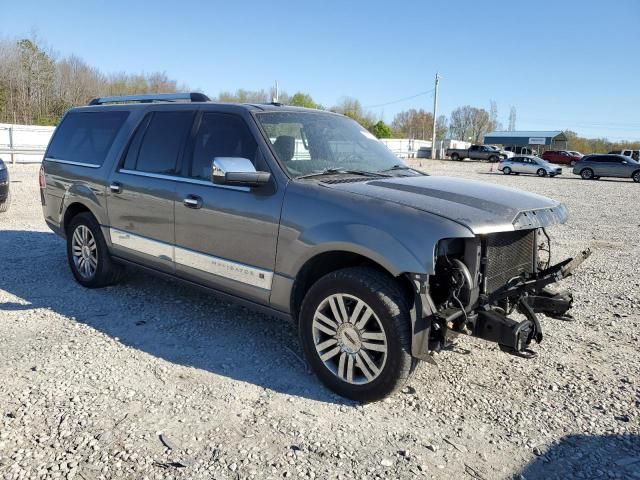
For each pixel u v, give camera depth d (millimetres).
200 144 4367
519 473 2770
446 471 2762
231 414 3223
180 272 4473
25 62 49375
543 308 3867
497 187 4023
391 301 3188
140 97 5383
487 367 3975
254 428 3082
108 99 5801
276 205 3703
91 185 5270
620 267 7312
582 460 2889
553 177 33344
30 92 50156
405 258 3080
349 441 2988
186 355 4023
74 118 5945
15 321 4590
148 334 4398
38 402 3266
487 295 3426
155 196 4551
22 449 2805
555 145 69375
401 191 3574
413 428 3143
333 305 3451
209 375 3717
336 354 3475
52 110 51125
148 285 5723
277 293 3750
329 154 4246
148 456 2789
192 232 4270
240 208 3885
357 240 3254
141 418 3139
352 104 78188
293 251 3592
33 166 21406
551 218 3623
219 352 4098
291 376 3750
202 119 4457
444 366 3965
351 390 3398
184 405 3303
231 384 3598
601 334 4715
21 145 25250
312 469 2732
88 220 5371
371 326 3344
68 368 3732
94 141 5488
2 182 9297
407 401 3455
